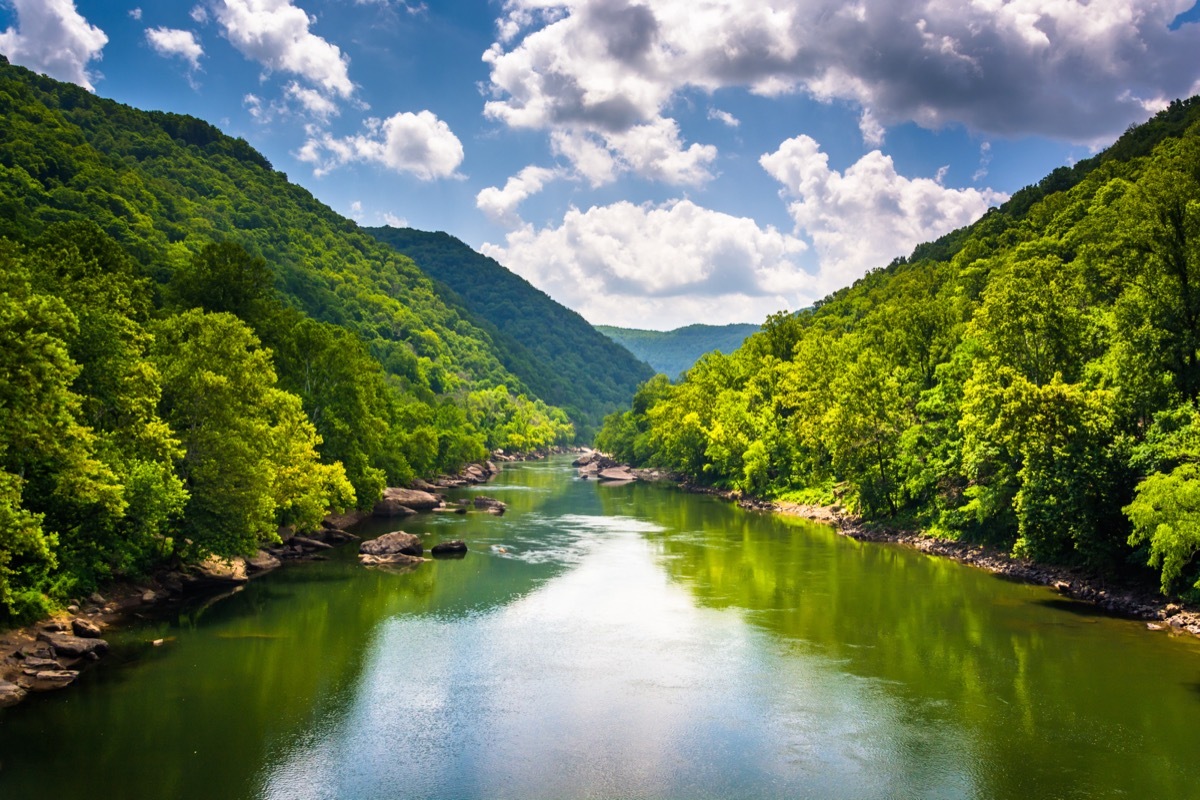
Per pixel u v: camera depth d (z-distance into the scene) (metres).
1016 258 114.19
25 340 28.17
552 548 68.50
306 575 55.62
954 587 52.12
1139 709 30.48
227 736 27.62
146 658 35.62
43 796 22.91
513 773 25.31
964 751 27.00
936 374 84.56
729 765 26.05
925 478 72.81
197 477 48.47
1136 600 45.34
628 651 38.38
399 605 47.03
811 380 113.94
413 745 27.36
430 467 126.50
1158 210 49.19
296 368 80.56
